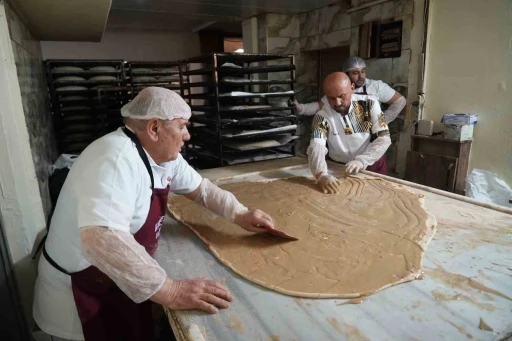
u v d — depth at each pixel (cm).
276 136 278
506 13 231
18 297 136
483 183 254
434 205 147
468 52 257
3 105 125
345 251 110
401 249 110
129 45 570
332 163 225
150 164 104
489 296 87
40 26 258
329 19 374
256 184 186
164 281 89
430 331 76
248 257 111
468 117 251
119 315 114
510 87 236
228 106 267
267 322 82
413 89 298
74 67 375
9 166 128
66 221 101
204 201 137
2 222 130
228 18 450
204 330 80
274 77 413
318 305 87
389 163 330
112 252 85
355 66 283
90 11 207
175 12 405
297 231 126
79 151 378
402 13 296
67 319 113
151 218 110
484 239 116
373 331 77
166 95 98
